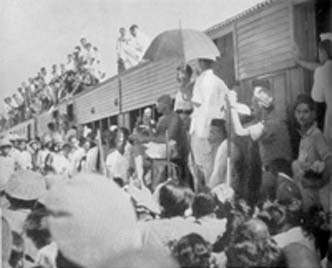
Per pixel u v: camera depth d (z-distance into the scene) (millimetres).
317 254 4918
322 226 4945
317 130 4957
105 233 4570
